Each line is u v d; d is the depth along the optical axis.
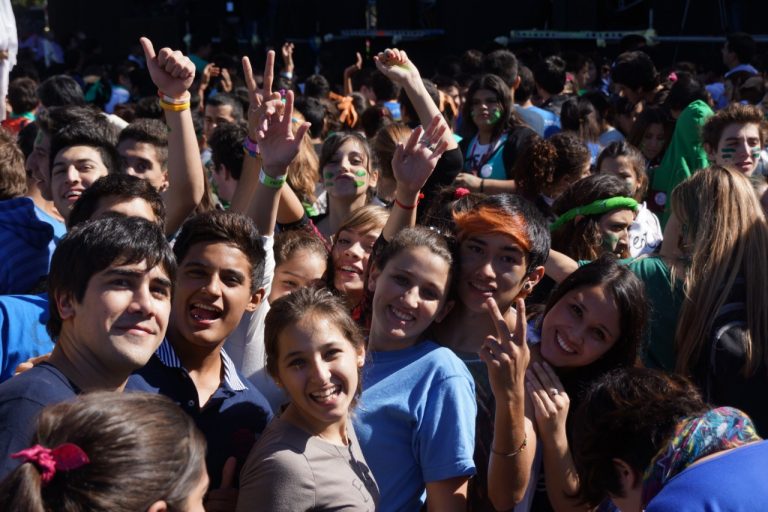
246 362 2.97
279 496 2.24
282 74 9.72
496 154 6.12
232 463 2.48
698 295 2.99
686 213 3.18
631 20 13.66
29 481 1.42
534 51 11.59
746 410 2.88
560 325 2.77
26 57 15.69
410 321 2.68
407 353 2.69
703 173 3.17
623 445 2.10
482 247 2.80
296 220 4.18
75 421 1.52
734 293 2.97
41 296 3.04
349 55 15.20
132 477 1.46
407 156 3.21
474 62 10.43
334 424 2.43
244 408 2.60
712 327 2.95
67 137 3.64
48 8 19.09
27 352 2.83
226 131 4.71
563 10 13.47
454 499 2.50
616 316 2.72
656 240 4.64
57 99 7.64
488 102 6.10
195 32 16.97
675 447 1.98
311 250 3.53
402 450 2.56
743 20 12.75
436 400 2.55
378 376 2.66
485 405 2.78
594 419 2.16
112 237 2.17
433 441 2.51
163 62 3.39
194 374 2.59
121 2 18.22
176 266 2.30
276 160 3.29
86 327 2.16
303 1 16.41
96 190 3.04
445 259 2.71
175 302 2.55
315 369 2.34
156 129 4.32
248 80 3.62
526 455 2.49
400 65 4.21
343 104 7.58
